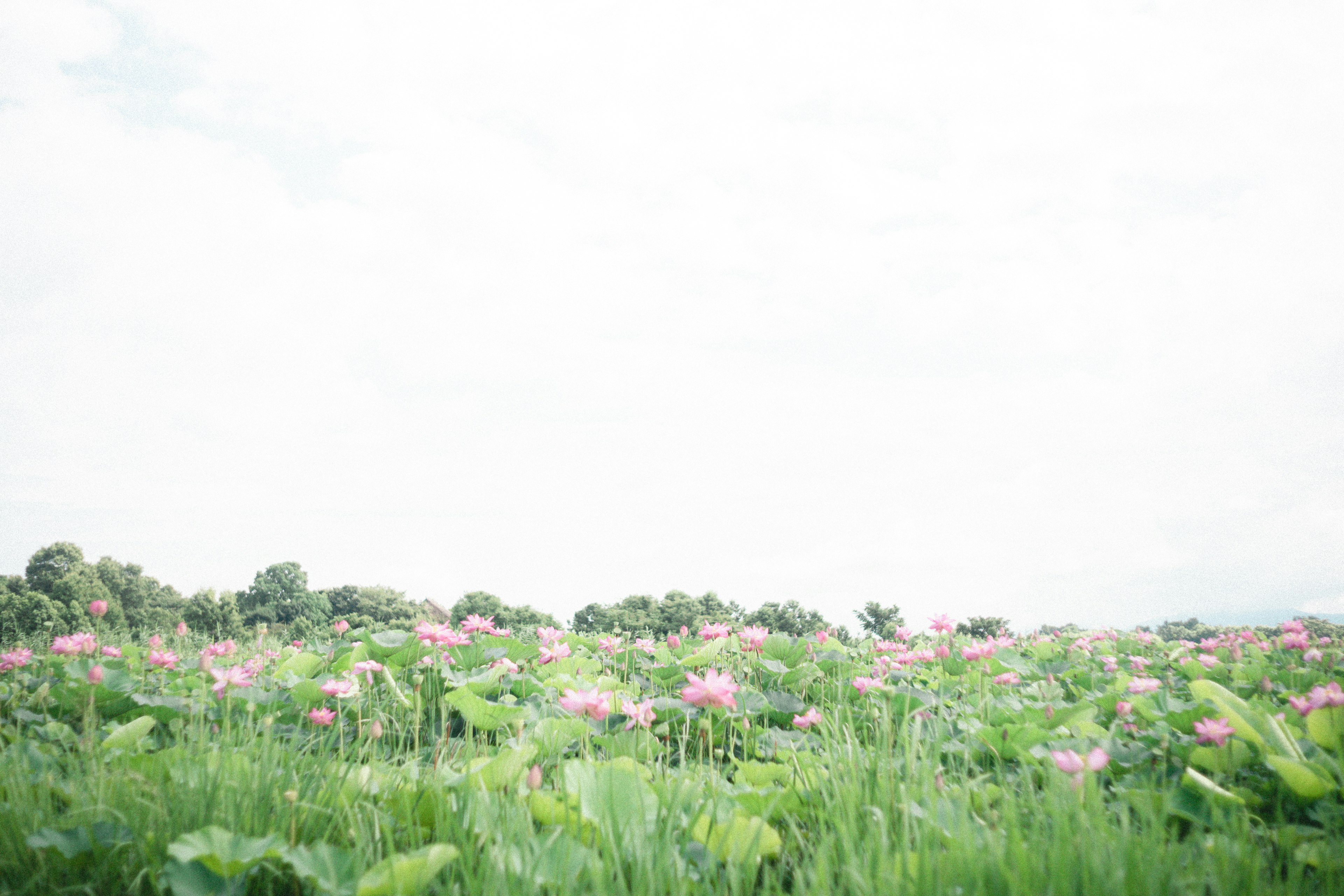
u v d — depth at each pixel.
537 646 6.58
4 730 4.64
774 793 3.24
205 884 2.42
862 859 2.73
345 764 3.57
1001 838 2.78
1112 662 8.01
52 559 28.67
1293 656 8.04
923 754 3.65
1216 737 3.83
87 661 5.74
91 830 2.79
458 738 5.03
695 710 4.98
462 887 2.60
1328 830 3.08
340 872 2.48
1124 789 3.63
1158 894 2.36
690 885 2.57
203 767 3.15
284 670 6.30
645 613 22.78
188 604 24.95
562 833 2.77
